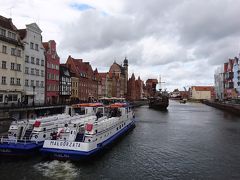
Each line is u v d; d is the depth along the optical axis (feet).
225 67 451.94
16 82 166.40
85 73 303.48
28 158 79.30
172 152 94.43
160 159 84.64
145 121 194.80
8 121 118.62
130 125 146.82
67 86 248.11
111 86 435.12
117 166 75.97
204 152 94.94
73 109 126.11
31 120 93.20
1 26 152.56
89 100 303.07
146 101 563.89
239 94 344.49
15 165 73.36
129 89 574.97
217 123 182.70
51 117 103.35
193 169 74.74
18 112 136.87
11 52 161.38
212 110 330.34
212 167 76.74
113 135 106.11
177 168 75.46
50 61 213.87
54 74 221.05
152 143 110.01
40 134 85.51
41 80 199.52
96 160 81.46
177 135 130.82
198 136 128.26
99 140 87.20
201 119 210.79
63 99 240.94
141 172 71.31
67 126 87.20
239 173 71.67
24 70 176.35
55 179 64.28
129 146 103.40
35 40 190.80
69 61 280.10
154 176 68.44
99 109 129.29
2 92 151.94
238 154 92.12
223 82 458.09
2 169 70.18
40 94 197.88
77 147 76.38
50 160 77.77
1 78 151.84
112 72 456.45
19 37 173.27
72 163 75.77
